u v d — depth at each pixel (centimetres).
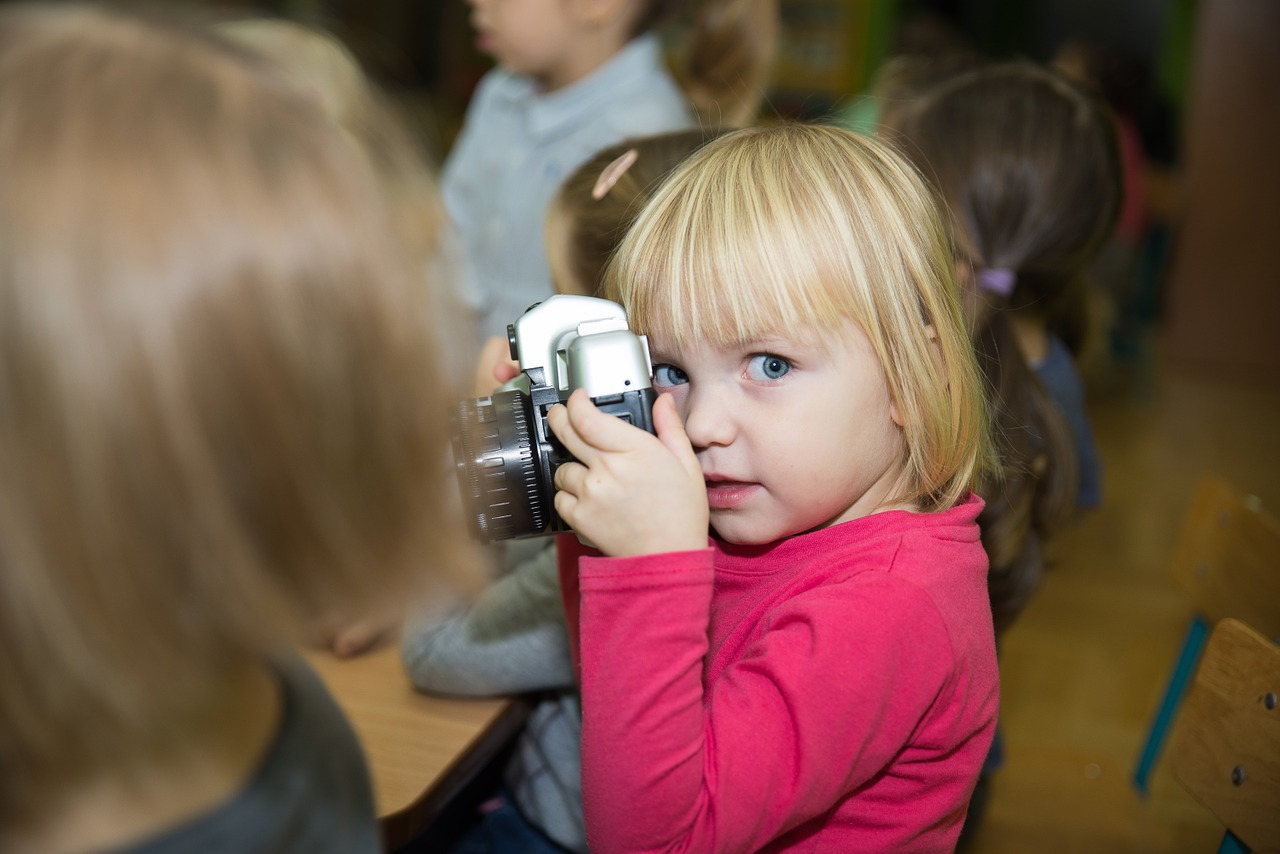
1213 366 479
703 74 179
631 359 69
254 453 38
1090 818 129
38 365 34
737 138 78
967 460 77
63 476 35
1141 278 512
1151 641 236
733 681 68
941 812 75
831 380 70
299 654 54
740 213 70
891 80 178
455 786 90
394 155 47
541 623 97
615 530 66
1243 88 455
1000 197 127
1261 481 346
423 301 44
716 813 63
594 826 66
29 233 34
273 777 45
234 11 53
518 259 174
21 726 37
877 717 66
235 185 38
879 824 74
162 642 38
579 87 168
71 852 41
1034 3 969
